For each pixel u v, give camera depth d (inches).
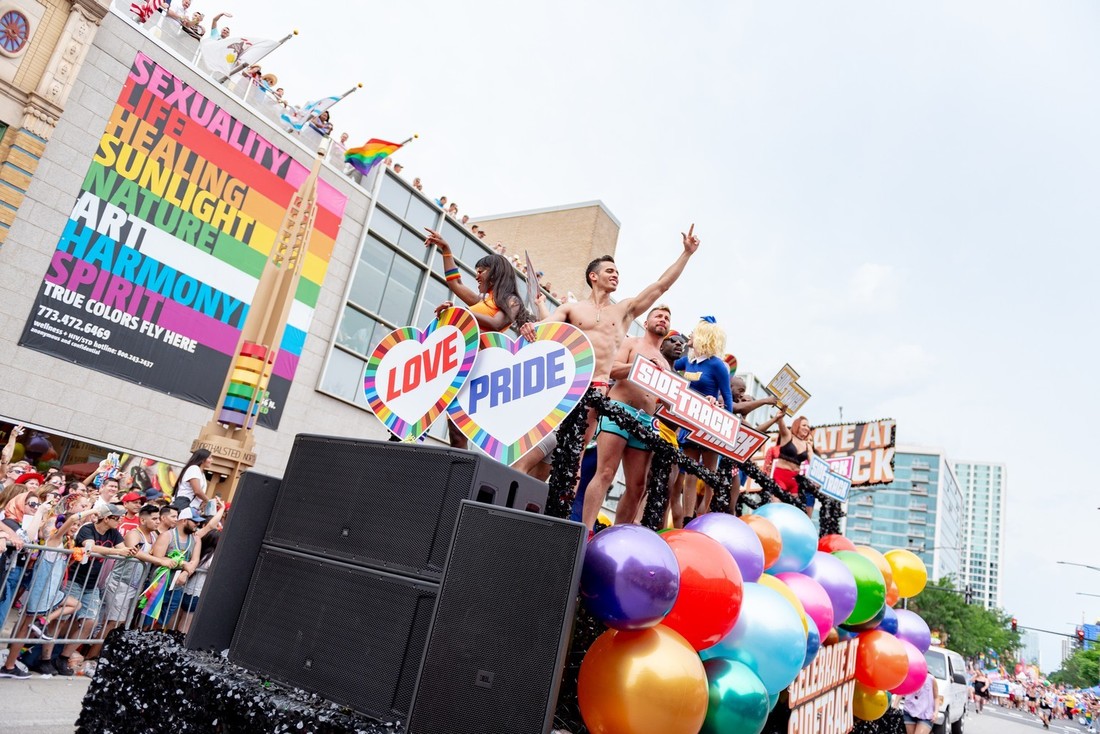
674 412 170.1
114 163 506.6
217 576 145.3
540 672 100.4
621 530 118.1
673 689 109.3
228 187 572.7
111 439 504.1
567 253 1074.7
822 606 181.2
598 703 113.2
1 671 217.8
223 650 145.4
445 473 125.6
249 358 390.6
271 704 114.7
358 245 679.7
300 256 421.1
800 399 302.0
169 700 128.9
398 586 121.5
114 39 506.3
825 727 191.8
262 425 600.4
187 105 547.2
